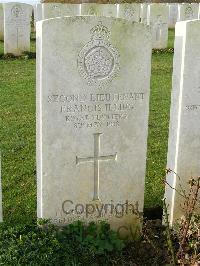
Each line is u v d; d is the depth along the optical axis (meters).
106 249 1.42
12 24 4.51
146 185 1.90
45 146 1.41
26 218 1.62
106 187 1.52
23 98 3.06
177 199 1.59
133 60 1.43
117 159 1.50
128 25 1.39
